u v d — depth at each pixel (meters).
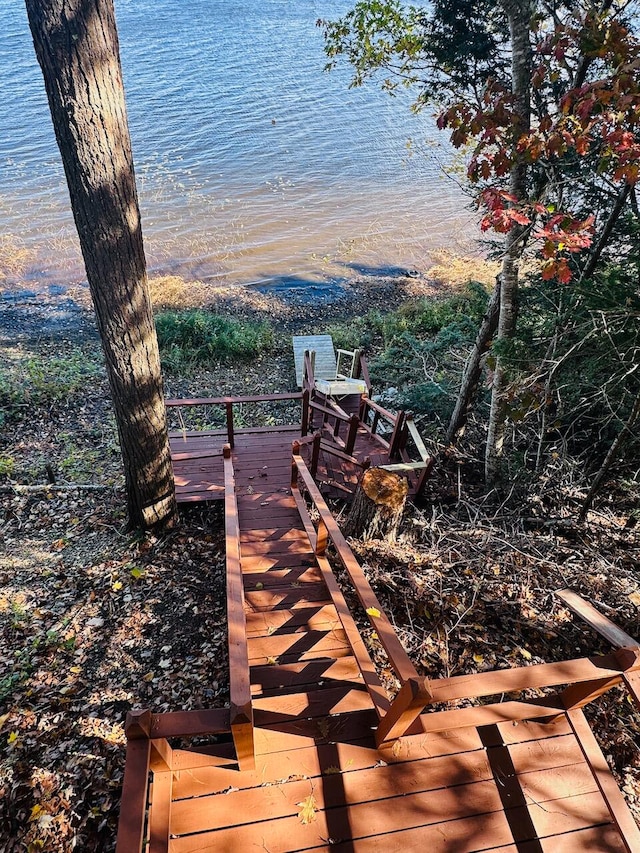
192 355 12.43
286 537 5.45
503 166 4.45
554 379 6.11
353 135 23.73
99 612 5.27
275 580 4.79
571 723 3.46
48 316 13.78
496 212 4.34
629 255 5.76
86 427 9.12
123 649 4.88
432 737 3.36
